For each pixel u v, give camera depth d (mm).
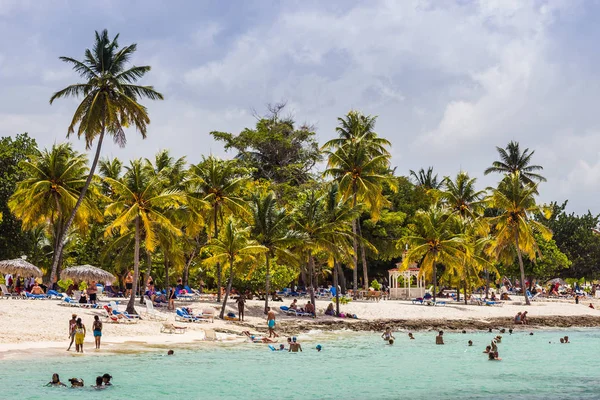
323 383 30219
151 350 37750
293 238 56125
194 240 70062
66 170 57938
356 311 63594
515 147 100750
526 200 81688
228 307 59344
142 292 59156
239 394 27125
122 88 56094
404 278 82625
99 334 37375
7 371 29469
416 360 38656
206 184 61875
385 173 106062
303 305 64562
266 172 103375
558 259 106125
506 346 47625
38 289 54906
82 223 61062
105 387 27156
